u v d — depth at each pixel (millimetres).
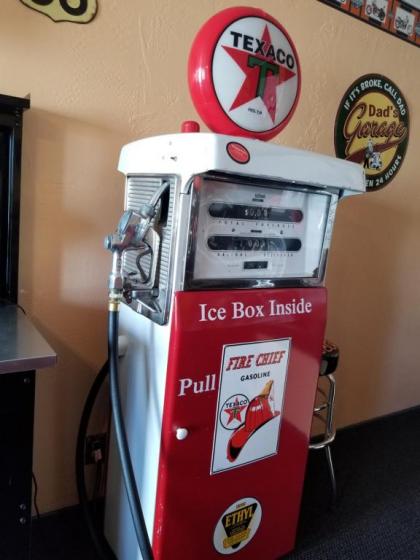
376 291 2260
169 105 1464
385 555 1534
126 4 1328
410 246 2338
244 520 1291
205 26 1076
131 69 1375
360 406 2379
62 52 1262
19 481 945
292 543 1465
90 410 1357
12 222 1241
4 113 1165
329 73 1833
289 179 1061
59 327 1408
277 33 1120
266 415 1252
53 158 1306
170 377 1059
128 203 1273
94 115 1344
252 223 1144
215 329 1086
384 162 2119
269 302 1184
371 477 1982
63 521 1521
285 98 1156
